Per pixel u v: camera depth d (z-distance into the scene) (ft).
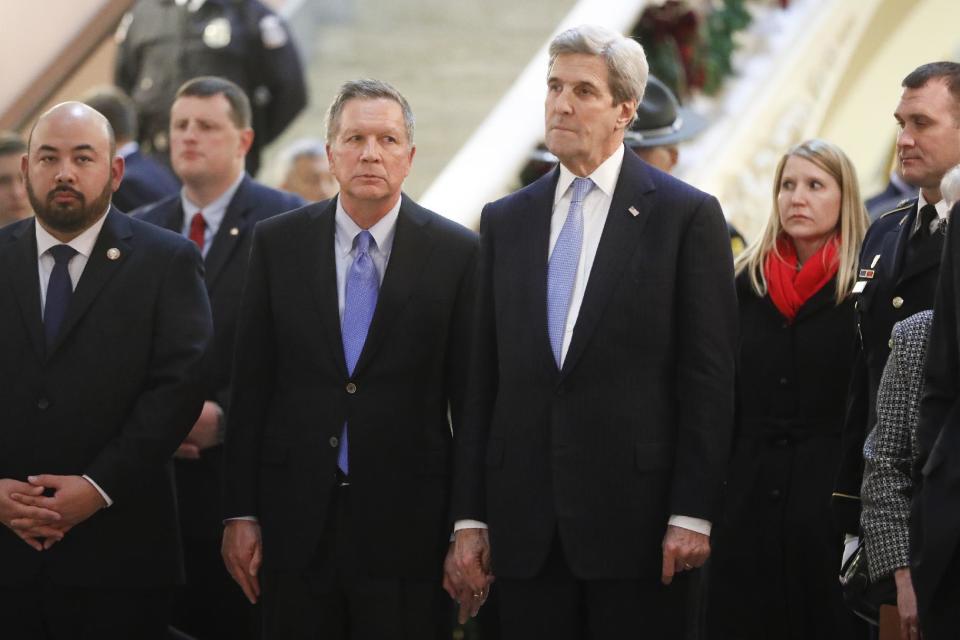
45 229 61.26
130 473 59.21
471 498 56.18
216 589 70.38
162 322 61.11
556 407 54.75
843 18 115.65
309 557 58.08
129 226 62.18
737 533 64.54
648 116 71.77
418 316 59.36
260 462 59.72
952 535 46.52
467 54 120.37
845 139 122.62
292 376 59.67
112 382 60.23
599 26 55.62
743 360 65.31
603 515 54.19
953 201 52.70
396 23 123.65
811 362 64.03
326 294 59.36
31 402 59.98
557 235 56.18
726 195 102.12
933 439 48.11
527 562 54.60
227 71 97.71
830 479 63.16
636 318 54.65
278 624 58.95
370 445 58.59
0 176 80.12
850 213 65.10
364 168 58.34
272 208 72.18
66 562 59.62
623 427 54.39
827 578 62.95
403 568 58.54
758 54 110.63
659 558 54.29
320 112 116.98
